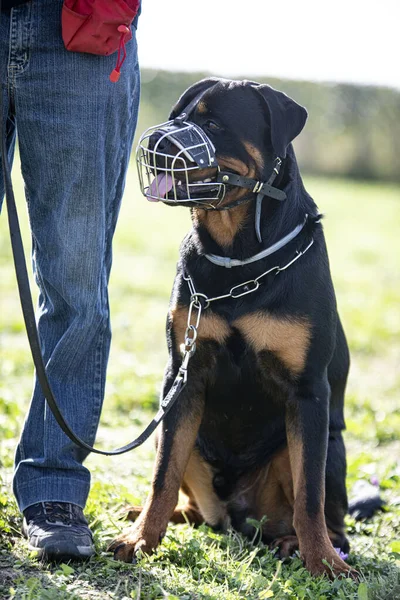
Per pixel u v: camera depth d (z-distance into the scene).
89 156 3.28
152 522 3.46
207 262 3.61
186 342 3.56
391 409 6.77
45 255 3.40
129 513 3.94
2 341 8.03
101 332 3.56
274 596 3.09
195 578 3.23
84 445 3.16
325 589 3.16
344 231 18.42
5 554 3.24
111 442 5.41
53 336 3.53
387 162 28.70
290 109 3.61
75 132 3.25
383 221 20.42
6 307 9.34
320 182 27.27
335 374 3.98
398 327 9.95
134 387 6.61
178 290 3.69
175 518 4.10
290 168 3.71
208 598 2.96
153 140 3.31
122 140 3.47
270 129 3.56
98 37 3.14
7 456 4.54
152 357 7.96
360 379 7.81
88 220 3.33
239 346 3.58
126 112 3.43
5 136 3.31
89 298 3.40
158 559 3.39
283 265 3.57
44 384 3.00
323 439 3.51
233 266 3.57
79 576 3.09
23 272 2.96
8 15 3.17
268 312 3.53
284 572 3.38
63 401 3.48
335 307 3.71
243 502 3.98
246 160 3.52
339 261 14.79
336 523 3.82
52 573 3.13
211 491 3.96
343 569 3.34
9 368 6.98
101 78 3.28
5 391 6.21
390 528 4.20
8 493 3.89
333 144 28.98
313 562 3.35
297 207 3.70
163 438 3.59
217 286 3.58
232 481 3.93
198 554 3.39
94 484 4.20
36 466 3.45
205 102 3.51
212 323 3.58
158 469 3.55
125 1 3.16
